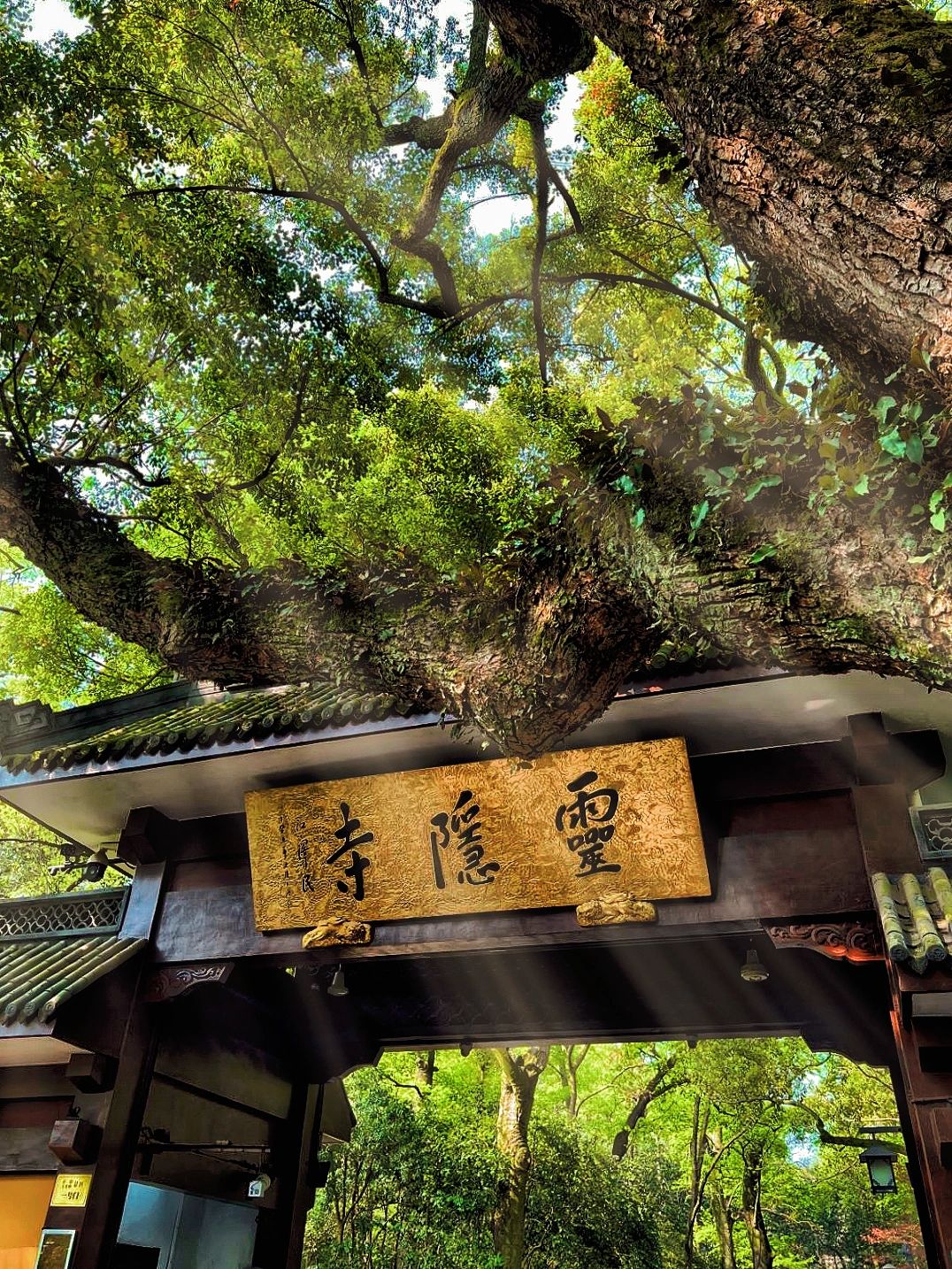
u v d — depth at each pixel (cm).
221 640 376
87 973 659
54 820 809
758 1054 1451
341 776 696
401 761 686
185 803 758
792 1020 777
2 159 671
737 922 591
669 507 246
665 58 256
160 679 1405
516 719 309
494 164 1036
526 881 631
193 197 813
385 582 359
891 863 570
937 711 601
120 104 753
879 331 207
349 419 1002
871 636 210
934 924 509
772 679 561
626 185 1060
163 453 955
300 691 744
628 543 257
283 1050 888
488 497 1128
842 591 206
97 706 827
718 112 233
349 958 683
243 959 700
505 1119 1369
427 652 326
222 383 916
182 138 862
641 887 608
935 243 186
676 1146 2125
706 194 246
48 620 1353
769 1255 1811
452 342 1059
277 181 922
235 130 888
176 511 994
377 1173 1219
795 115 214
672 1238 1616
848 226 202
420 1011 874
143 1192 693
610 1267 1373
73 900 775
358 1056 885
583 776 613
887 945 499
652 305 1155
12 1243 656
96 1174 632
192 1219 740
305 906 682
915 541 191
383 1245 1198
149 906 736
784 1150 2048
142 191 773
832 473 208
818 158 208
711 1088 1495
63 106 690
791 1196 2495
